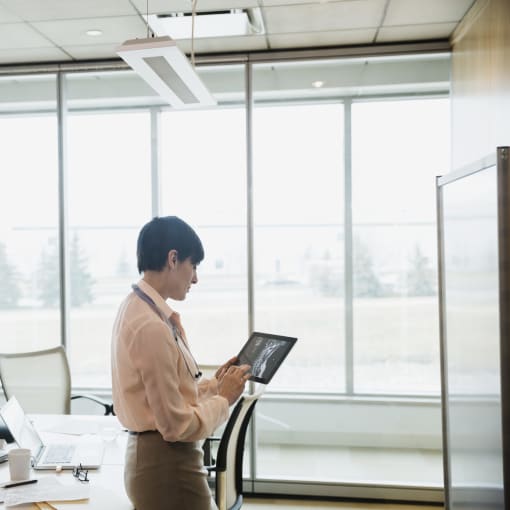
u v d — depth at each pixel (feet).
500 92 8.11
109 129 12.53
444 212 7.47
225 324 12.10
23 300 13.01
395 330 11.68
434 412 11.58
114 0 9.27
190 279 5.25
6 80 12.55
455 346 7.07
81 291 13.12
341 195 11.60
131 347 4.68
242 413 7.11
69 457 6.75
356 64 11.50
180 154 12.26
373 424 11.71
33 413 10.66
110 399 12.96
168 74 7.36
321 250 11.71
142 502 4.83
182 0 9.30
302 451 11.78
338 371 11.81
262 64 11.72
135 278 13.00
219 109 11.98
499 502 5.51
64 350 11.27
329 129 11.57
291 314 11.82
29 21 10.12
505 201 5.24
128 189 12.62
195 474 4.95
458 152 10.57
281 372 11.89
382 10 9.79
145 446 4.82
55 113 12.43
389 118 11.42
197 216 12.17
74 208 12.85
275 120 11.69
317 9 9.71
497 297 5.37
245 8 9.64
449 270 7.25
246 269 11.96
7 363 10.65
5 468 6.42
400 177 11.44
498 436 5.50
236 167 11.93
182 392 4.89
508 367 5.31
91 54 11.93
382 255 11.60
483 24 8.96
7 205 12.71
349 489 11.30
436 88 11.26
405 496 11.13
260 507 10.93
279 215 11.74
